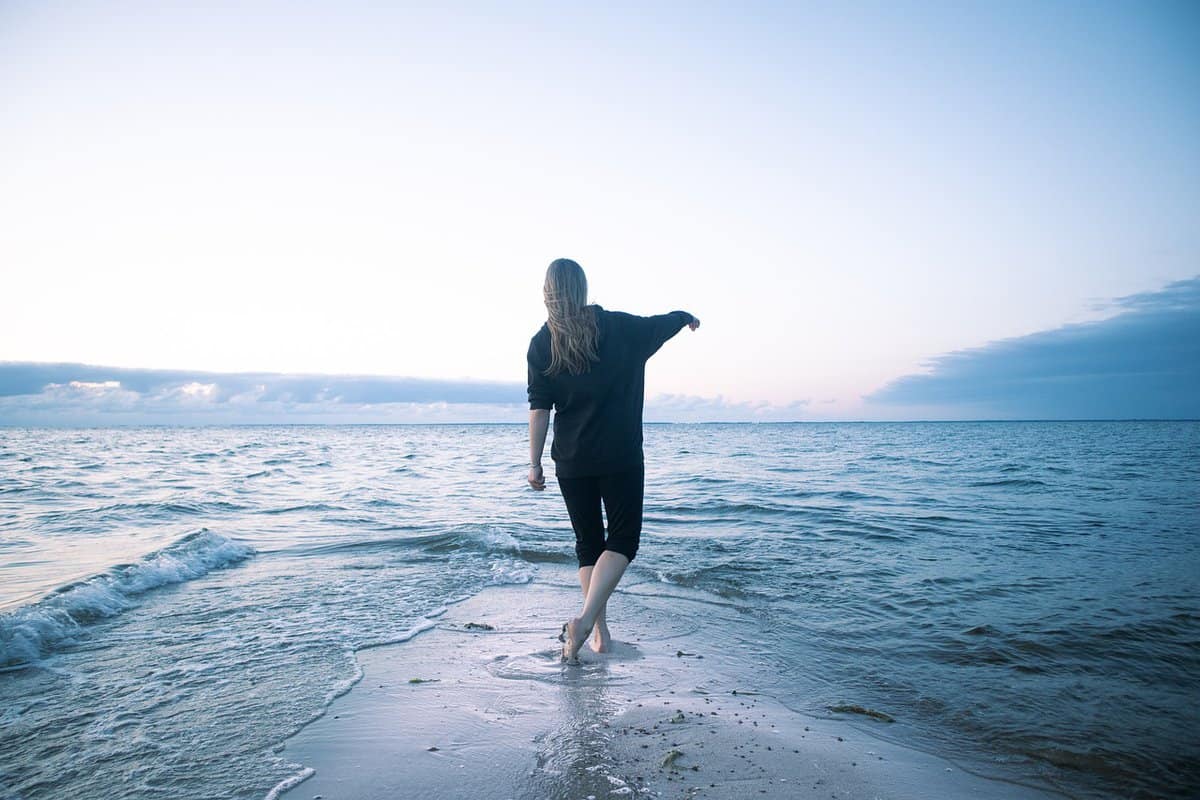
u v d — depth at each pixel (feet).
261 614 13.24
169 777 6.57
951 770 7.36
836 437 196.54
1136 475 49.67
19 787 6.35
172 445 128.36
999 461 69.67
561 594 15.66
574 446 9.46
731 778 6.79
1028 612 13.61
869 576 17.24
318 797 6.20
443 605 14.28
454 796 6.26
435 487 45.88
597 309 9.34
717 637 12.28
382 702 8.69
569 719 8.20
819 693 9.68
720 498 36.70
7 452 92.07
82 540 21.75
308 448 119.24
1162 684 9.97
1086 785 7.11
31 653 10.56
